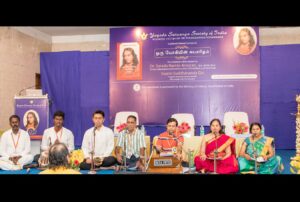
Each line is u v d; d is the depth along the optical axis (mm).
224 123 7469
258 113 8453
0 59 8023
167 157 4762
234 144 5512
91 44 10102
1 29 8039
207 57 8562
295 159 5496
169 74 8688
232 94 8516
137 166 5312
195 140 5926
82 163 5902
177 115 7516
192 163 5430
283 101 8766
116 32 8820
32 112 7414
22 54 8875
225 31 8500
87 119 9469
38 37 9617
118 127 7762
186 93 8656
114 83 8883
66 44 10188
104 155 6090
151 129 8836
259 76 8422
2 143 6332
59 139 6320
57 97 9555
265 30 9273
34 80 9461
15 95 7828
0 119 8031
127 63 8812
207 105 8594
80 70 9492
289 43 9211
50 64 9570
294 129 8711
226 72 8516
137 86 8797
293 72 8711
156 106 8750
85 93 9477
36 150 7398
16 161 6098
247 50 8438
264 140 5465
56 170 3559
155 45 8711
